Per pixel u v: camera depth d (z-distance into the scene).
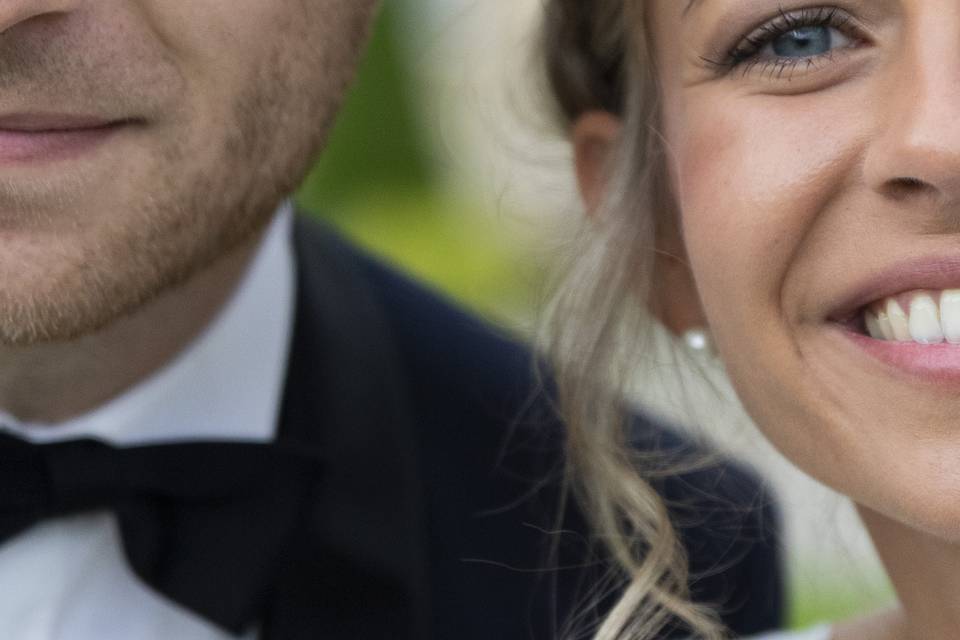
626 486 2.61
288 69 2.44
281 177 2.50
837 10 2.10
